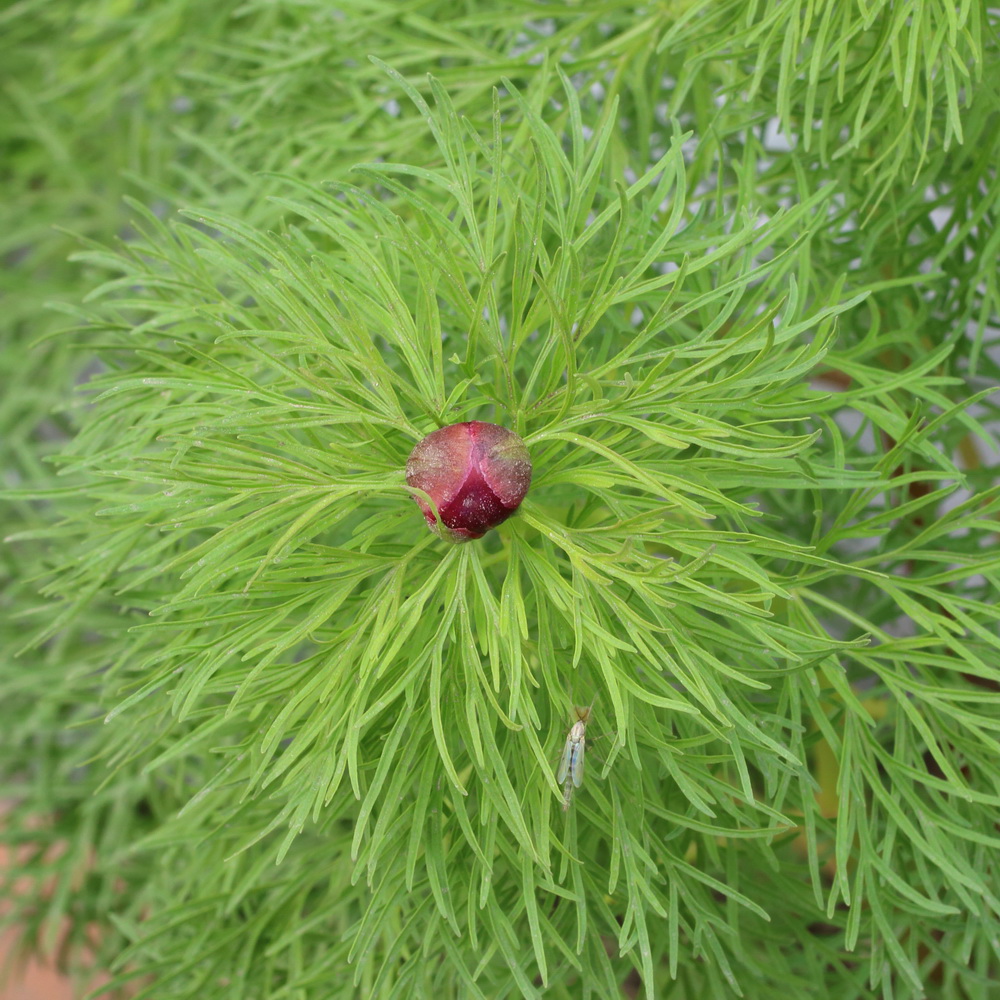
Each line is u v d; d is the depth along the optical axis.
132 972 0.51
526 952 0.46
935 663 0.47
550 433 0.43
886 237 0.54
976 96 0.50
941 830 0.48
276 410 0.43
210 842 0.53
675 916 0.45
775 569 0.49
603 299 0.44
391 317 0.44
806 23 0.47
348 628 0.43
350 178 0.56
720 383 0.43
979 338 0.52
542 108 0.54
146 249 0.51
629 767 0.45
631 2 0.55
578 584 0.42
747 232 0.44
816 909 0.50
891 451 0.46
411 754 0.43
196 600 0.42
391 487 0.42
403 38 0.56
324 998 0.50
